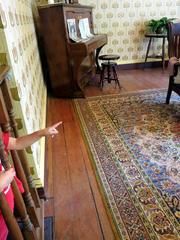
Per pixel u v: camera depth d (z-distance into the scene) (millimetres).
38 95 2145
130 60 4613
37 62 2576
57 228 1212
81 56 2883
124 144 1938
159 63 4664
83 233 1177
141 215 1252
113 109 2666
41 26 2824
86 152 1869
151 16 4344
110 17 4234
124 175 1568
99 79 3926
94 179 1555
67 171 1651
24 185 1051
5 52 1013
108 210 1301
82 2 4035
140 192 1409
